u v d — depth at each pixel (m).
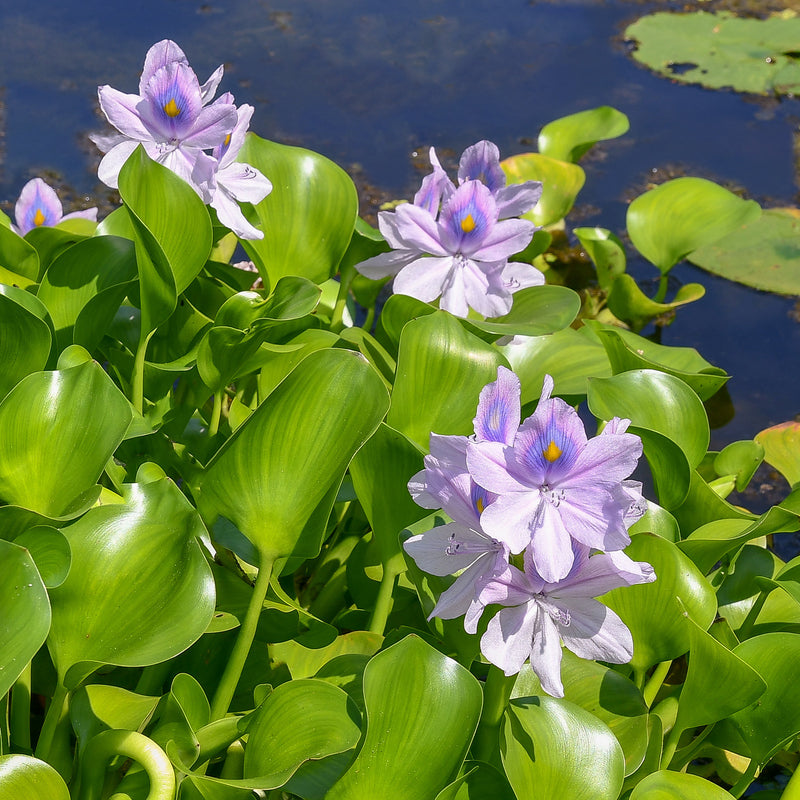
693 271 1.85
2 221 1.35
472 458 1.02
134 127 1.20
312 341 1.25
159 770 1.04
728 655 1.09
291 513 1.10
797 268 1.82
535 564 1.02
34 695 1.21
